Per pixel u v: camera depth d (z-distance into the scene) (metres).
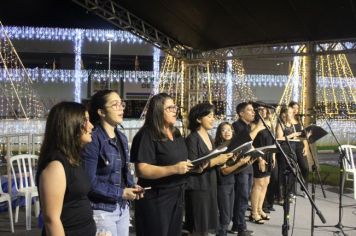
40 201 2.08
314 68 9.84
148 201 3.13
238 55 10.48
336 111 16.59
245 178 4.88
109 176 2.70
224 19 9.03
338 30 8.80
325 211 6.36
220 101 19.02
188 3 8.48
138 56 22.98
